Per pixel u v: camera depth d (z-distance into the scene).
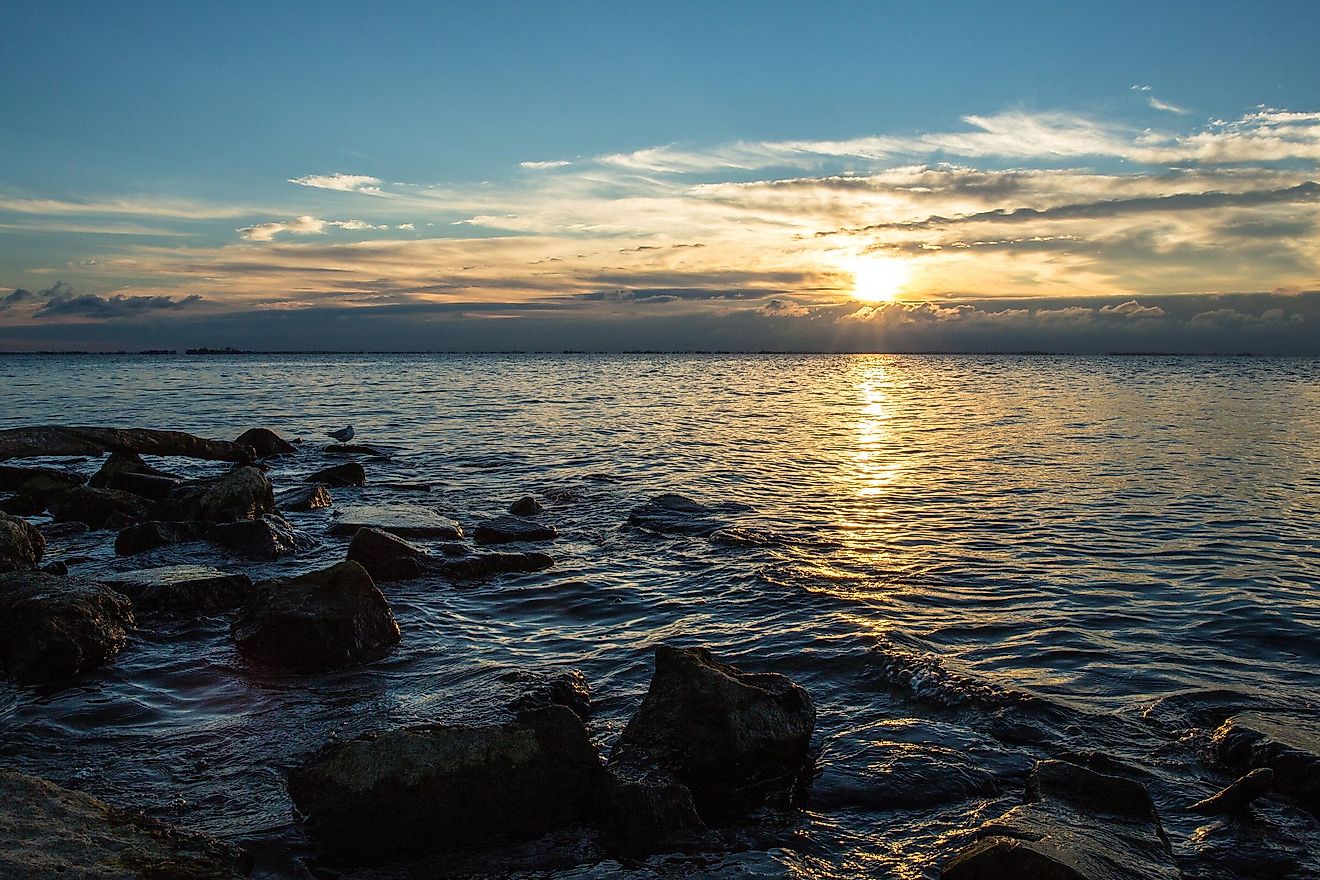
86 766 7.61
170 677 9.70
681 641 10.91
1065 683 9.45
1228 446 31.98
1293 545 16.17
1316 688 9.37
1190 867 6.07
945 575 13.97
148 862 5.51
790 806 6.98
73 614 9.91
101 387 77.50
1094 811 6.50
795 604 12.33
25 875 5.11
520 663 10.18
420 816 6.48
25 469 20.94
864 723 8.45
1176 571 14.29
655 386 85.06
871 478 24.61
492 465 27.56
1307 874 6.04
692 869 6.14
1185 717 8.52
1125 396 65.69
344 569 10.95
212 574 12.54
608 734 8.21
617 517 18.70
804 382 96.06
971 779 7.28
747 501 20.77
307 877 6.09
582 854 6.38
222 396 64.75
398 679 9.69
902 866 6.15
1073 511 19.44
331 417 46.50
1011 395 68.12
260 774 7.48
